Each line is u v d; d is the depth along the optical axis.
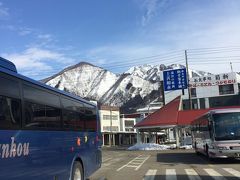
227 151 22.45
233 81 84.19
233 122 22.80
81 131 13.05
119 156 35.47
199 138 29.97
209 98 85.19
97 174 18.61
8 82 7.91
